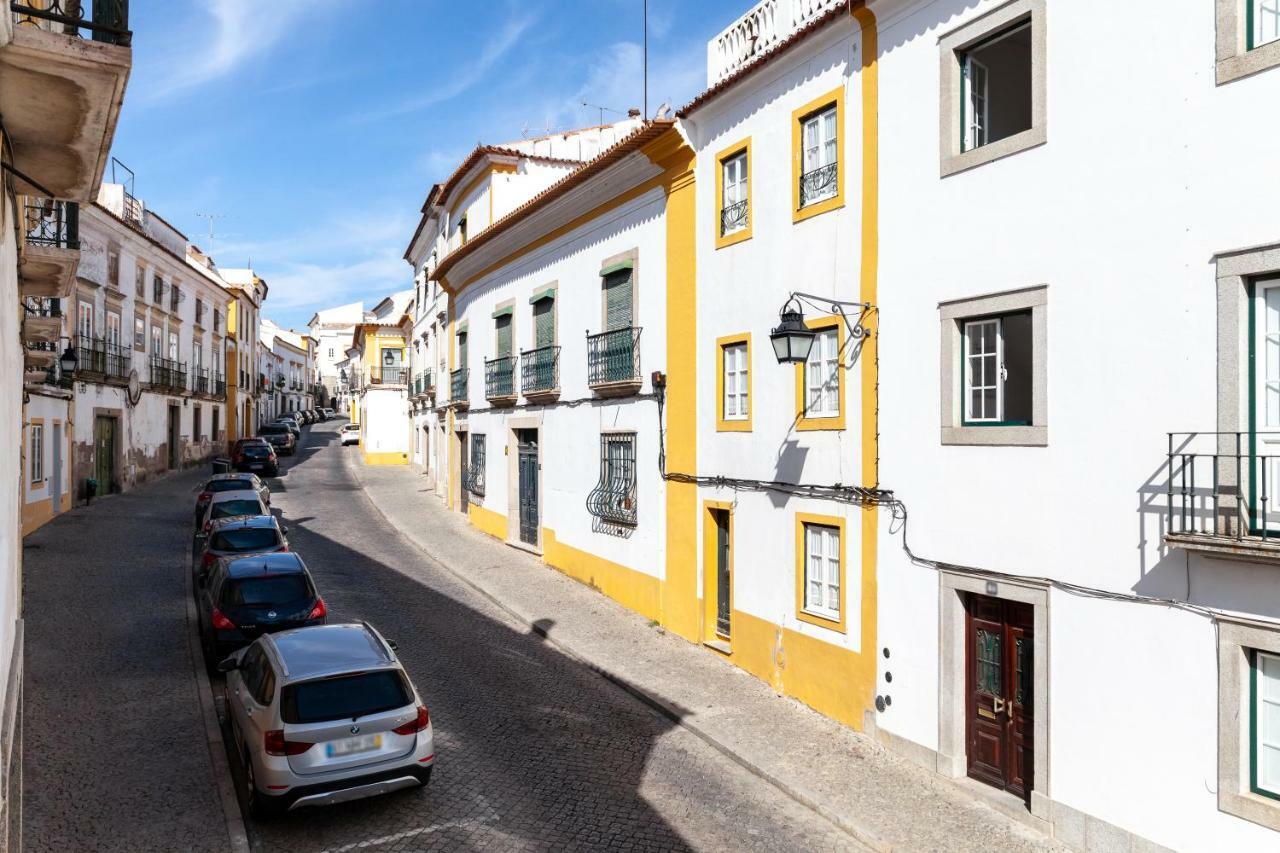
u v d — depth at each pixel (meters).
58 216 9.91
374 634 8.11
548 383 17.00
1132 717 6.40
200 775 7.64
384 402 40.28
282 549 13.41
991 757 7.75
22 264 9.56
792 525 10.21
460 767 8.14
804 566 10.11
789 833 7.16
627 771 8.26
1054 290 7.02
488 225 20.81
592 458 15.45
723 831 7.16
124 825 6.73
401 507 25.89
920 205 8.31
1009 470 7.39
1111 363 6.60
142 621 12.27
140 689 9.64
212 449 36.50
